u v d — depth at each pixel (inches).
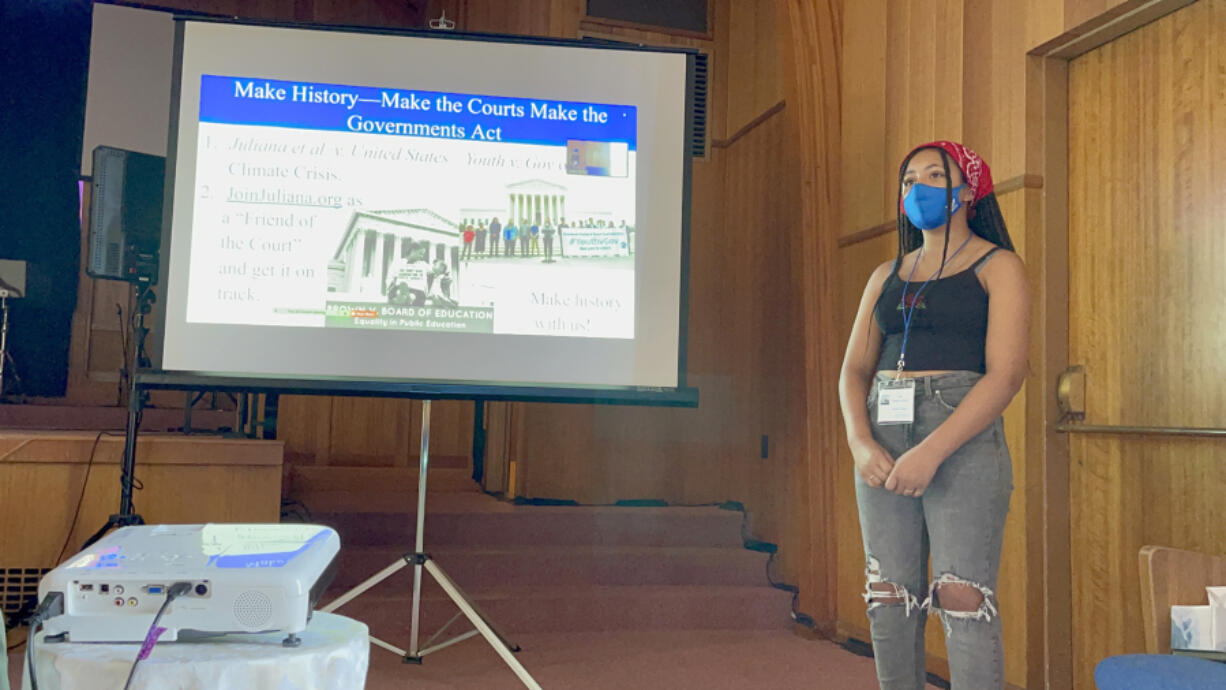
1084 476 114.5
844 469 153.3
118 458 122.3
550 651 139.0
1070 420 115.0
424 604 145.8
